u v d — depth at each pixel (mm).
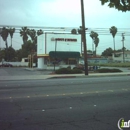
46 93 11453
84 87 13961
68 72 30625
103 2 4219
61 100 9523
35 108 8023
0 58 86062
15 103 8922
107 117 6820
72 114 7184
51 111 7570
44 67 44281
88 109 7871
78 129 5668
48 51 42938
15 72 35375
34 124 6109
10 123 6211
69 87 14000
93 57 87438
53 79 22000
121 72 32906
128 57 105562
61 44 43469
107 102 9125
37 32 95438
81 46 44688
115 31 96938
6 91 12297
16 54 94812
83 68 36094
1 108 8023
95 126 5914
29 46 92625
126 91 12117
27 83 17062
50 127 5840
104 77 24031
